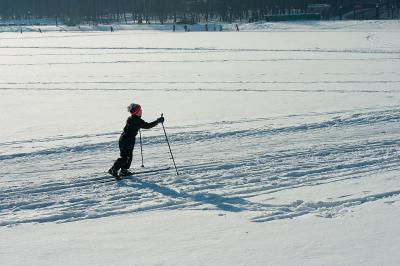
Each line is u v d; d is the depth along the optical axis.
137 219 8.81
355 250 7.30
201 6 131.88
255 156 12.80
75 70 32.84
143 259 7.16
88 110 19.88
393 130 15.32
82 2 138.88
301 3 129.75
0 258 7.27
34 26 111.31
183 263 7.01
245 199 9.73
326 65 33.09
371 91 23.09
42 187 10.73
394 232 7.91
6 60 39.16
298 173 11.30
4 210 9.47
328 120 16.67
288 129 15.62
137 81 27.77
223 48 46.88
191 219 8.74
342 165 11.84
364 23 85.81
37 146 14.34
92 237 8.03
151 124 11.32
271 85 25.61
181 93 23.69
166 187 10.59
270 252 7.30
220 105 20.42
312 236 7.85
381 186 10.26
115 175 11.09
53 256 7.32
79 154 13.44
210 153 13.20
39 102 21.89
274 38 59.72
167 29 93.31
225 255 7.24
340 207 9.15
